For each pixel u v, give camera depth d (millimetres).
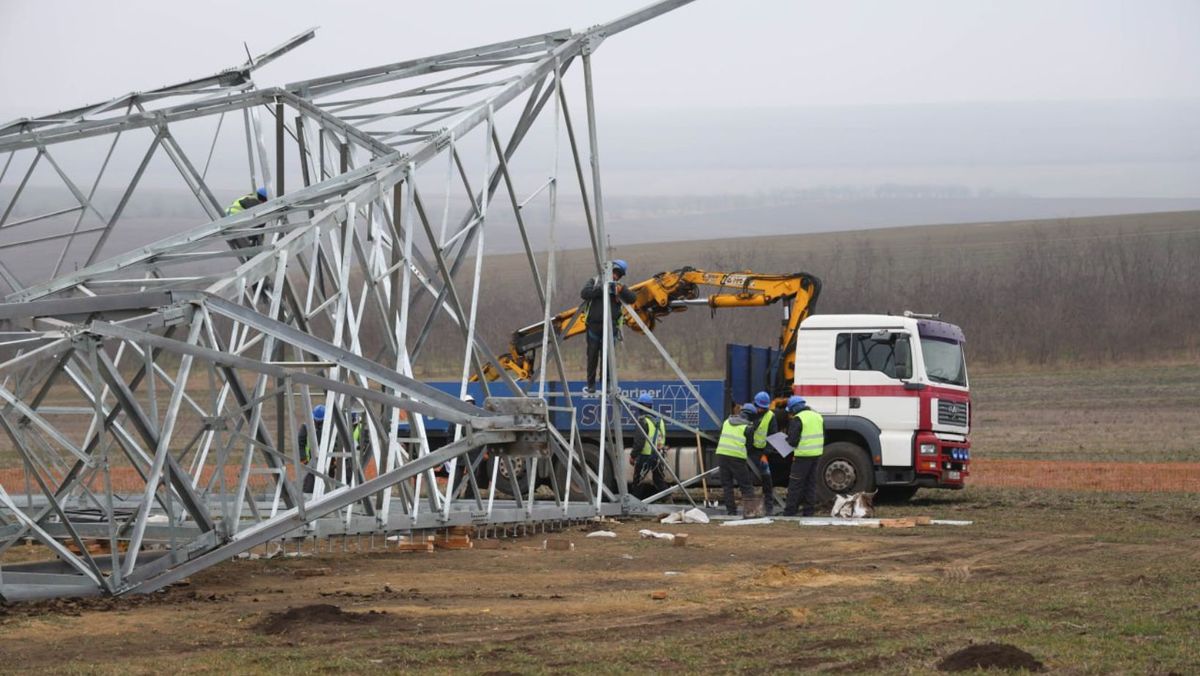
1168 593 12961
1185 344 70812
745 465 22859
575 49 21062
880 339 24406
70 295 16859
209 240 16719
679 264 110875
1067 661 9453
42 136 18594
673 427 25922
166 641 10594
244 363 13328
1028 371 67812
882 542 18578
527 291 91125
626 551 17531
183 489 13586
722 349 66125
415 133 18828
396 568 15547
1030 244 102000
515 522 19703
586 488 22062
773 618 11633
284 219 17703
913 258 106000
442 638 10688
